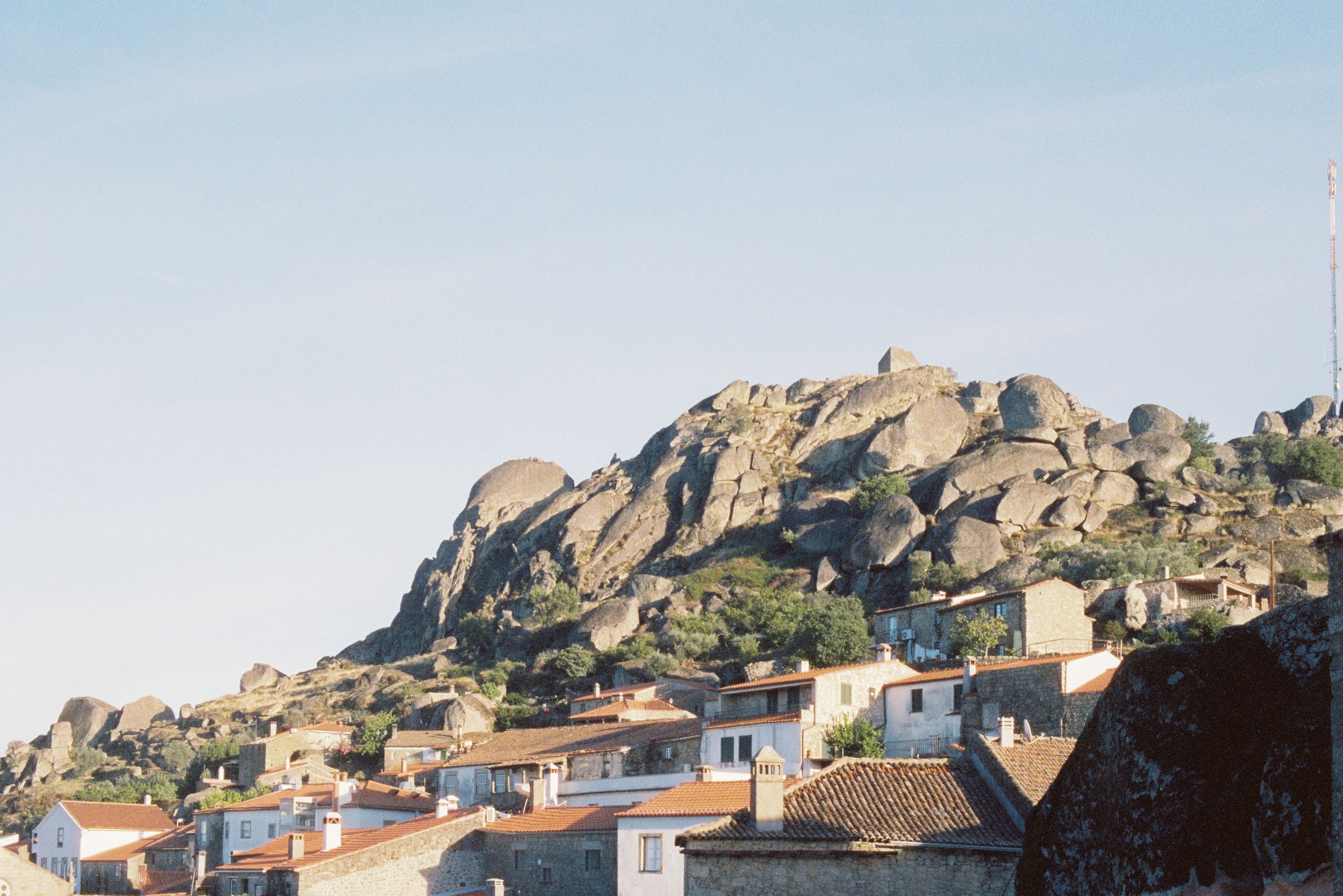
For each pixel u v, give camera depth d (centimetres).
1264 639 3509
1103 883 3566
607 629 18125
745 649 15662
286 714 19025
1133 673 3575
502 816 8575
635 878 6662
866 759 5869
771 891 5072
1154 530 16800
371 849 7681
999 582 15250
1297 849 2966
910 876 4959
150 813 12938
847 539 18688
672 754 9538
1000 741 5878
